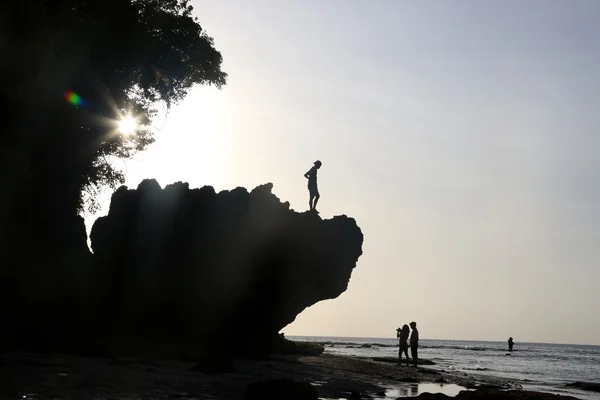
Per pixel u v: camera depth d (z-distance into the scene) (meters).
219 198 35.66
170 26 32.62
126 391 13.40
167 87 34.84
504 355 100.44
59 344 21.58
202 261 33.53
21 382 13.13
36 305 23.86
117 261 34.91
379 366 35.56
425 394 17.44
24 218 25.84
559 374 46.78
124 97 32.84
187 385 15.61
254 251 32.72
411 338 38.62
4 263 23.59
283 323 35.31
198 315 32.53
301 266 33.53
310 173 34.78
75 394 12.23
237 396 14.29
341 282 35.47
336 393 18.34
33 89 24.97
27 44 23.77
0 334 20.83
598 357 104.62
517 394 18.75
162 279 33.81
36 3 24.72
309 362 33.03
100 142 31.59
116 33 29.25
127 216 36.41
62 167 28.75
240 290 32.25
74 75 28.16
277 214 34.38
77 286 27.25
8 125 24.02
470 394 17.41
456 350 130.25
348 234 35.66
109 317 31.62
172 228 35.38
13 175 24.72
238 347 31.58
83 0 28.09
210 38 35.22
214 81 35.91
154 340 30.64
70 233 28.84
